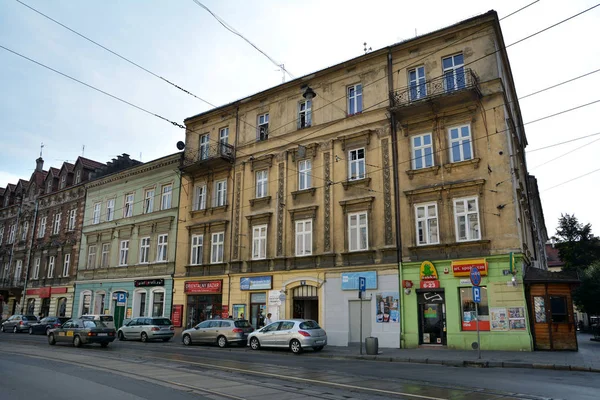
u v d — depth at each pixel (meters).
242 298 26.98
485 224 19.75
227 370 13.15
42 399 8.70
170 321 27.44
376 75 24.39
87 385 10.27
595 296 33.09
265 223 27.08
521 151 26.92
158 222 33.44
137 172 36.31
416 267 21.09
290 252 25.52
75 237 40.41
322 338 19.92
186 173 32.31
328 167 25.09
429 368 14.17
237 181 29.23
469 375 12.30
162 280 31.58
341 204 23.95
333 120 25.47
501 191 19.66
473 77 20.42
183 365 14.31
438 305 20.44
